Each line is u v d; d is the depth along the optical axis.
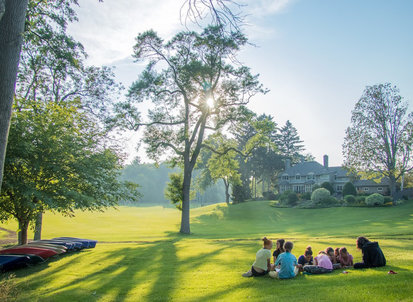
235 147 37.50
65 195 13.23
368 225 31.80
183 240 23.55
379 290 6.74
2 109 6.46
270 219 50.28
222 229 38.56
